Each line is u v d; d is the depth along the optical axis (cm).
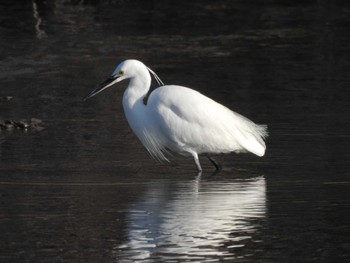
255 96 1894
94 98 1891
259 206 1206
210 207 1202
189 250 1043
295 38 2486
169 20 2708
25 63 2178
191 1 3009
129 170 1399
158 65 2172
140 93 1465
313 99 1866
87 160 1448
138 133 1467
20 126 1647
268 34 2536
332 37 2498
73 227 1119
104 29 2566
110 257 1020
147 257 1021
